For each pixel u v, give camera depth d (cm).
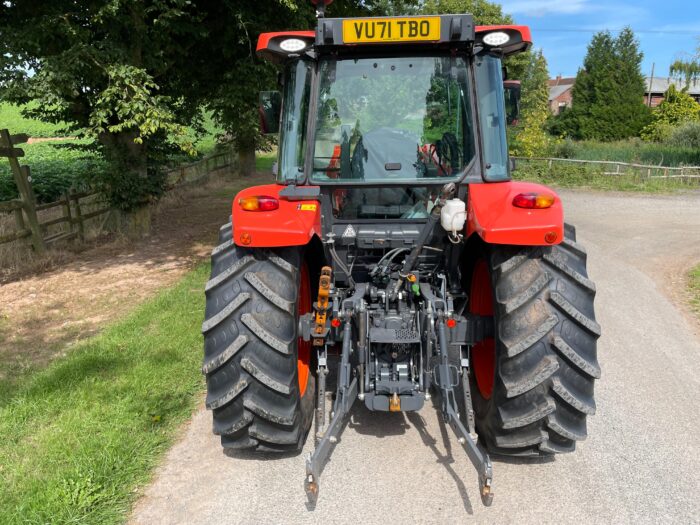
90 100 820
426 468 315
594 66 4634
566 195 1636
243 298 298
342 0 956
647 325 548
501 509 281
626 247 920
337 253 351
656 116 4181
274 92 378
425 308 311
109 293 675
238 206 312
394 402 295
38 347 515
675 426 358
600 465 316
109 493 293
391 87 331
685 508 280
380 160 334
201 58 996
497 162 331
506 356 286
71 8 794
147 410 377
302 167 342
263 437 306
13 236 811
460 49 326
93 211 1018
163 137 980
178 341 493
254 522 276
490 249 308
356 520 275
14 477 307
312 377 365
